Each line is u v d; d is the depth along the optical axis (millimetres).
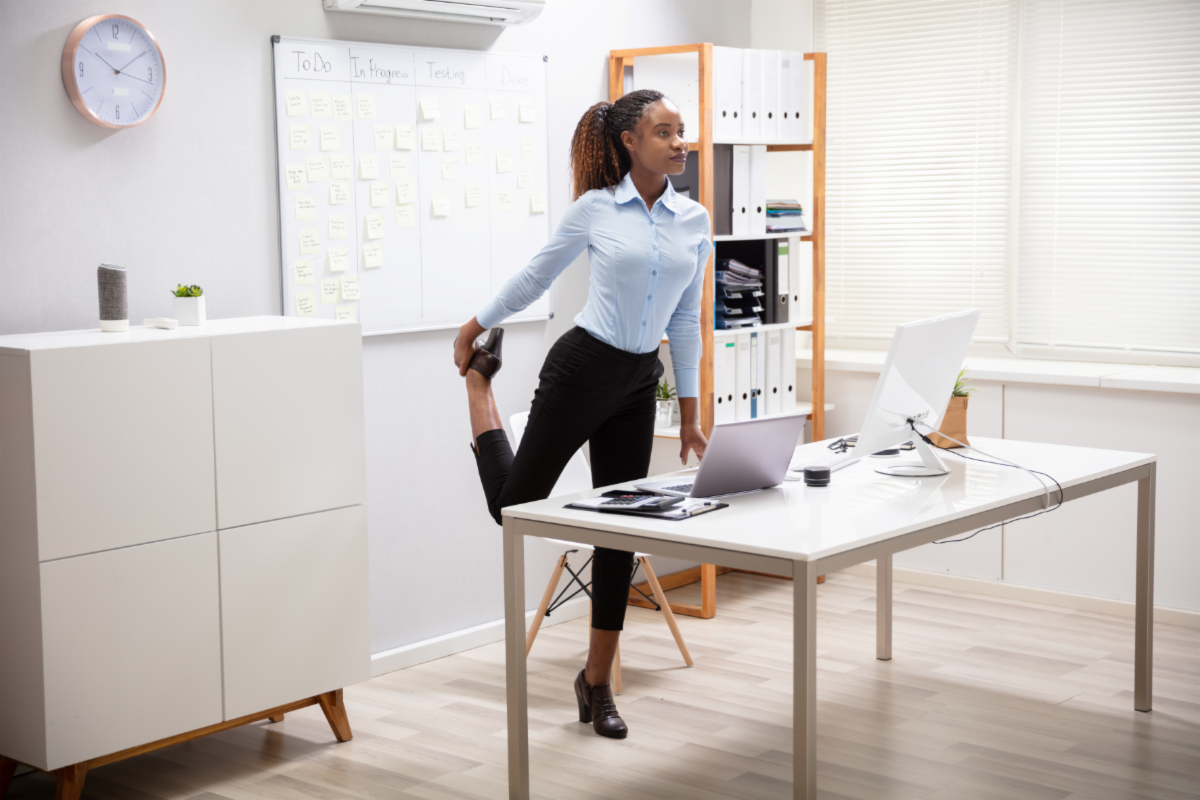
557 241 3271
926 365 3174
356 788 3141
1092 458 3484
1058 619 4566
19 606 2848
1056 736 3412
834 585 5113
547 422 3289
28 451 2762
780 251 4992
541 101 4449
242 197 3588
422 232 4070
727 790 3072
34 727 2854
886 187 5395
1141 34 4730
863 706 3662
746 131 4707
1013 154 5062
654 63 4711
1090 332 4953
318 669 3391
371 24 3887
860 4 5383
